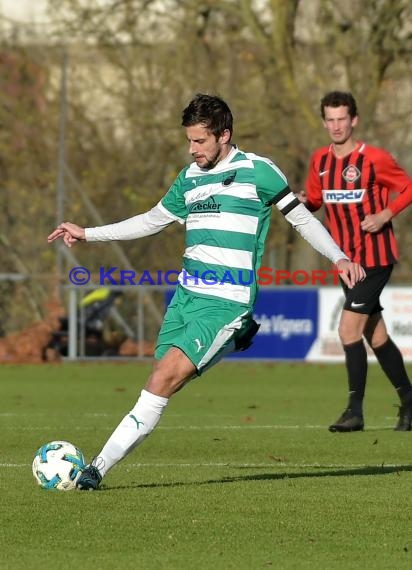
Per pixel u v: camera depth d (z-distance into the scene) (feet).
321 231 77.51
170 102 292.81
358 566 59.36
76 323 241.35
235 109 286.05
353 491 80.18
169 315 78.64
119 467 92.73
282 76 282.15
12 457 98.84
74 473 79.30
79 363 239.30
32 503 74.54
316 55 287.69
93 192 284.20
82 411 142.92
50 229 276.82
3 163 292.81
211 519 70.18
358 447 106.63
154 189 287.69
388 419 133.90
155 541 64.54
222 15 290.76
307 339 229.45
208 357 76.64
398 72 283.18
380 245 115.24
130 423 77.66
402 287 223.10
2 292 259.19
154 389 76.74
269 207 78.54
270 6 282.77
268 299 230.27
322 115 116.26
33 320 258.57
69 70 297.94
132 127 292.20
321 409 146.92
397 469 91.97
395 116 284.00
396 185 114.83
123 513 71.67
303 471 90.84
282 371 215.51
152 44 292.81
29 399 160.66
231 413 141.38
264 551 62.39
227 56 290.15
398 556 61.62
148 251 262.47
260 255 78.69
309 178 119.34
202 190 77.97
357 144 115.96
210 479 85.92
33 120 296.92
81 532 66.59
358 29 279.28
